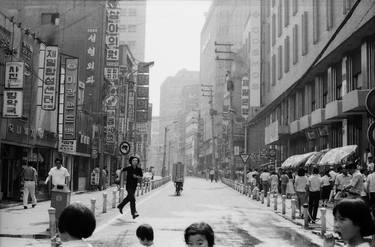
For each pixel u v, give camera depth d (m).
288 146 49.47
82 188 36.28
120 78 47.38
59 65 27.64
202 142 136.00
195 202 27.44
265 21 59.56
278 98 50.44
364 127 27.22
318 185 17.20
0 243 11.77
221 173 78.19
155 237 13.38
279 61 49.84
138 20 118.75
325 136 36.06
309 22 38.03
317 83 37.53
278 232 14.91
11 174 23.05
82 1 40.38
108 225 15.87
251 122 72.19
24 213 18.14
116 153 48.78
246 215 20.20
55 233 12.40
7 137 20.89
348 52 29.94
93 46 39.22
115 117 40.75
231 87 64.12
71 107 28.20
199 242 3.50
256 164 66.06
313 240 13.24
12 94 19.28
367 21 23.70
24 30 22.53
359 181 13.55
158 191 40.97
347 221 3.28
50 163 28.11
